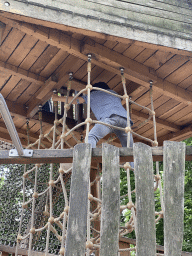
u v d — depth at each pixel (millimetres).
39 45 4367
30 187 5898
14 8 3418
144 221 2889
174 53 4039
